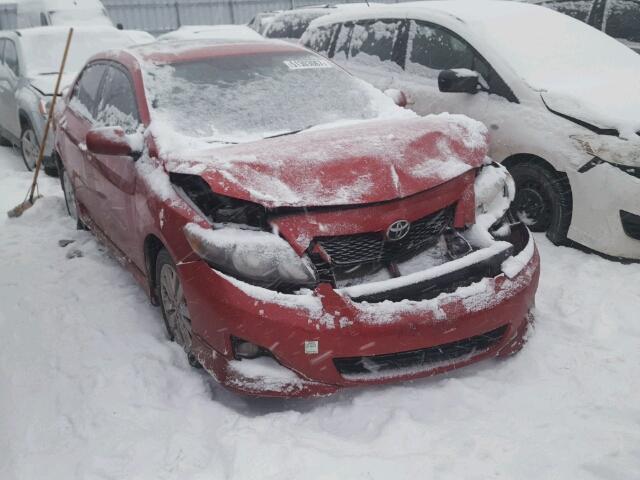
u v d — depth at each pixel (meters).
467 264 3.08
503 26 5.55
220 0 24.73
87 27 9.20
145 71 4.12
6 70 8.73
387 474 2.60
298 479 2.58
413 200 3.13
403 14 6.27
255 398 3.22
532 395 3.13
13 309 4.23
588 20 7.38
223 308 2.89
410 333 2.90
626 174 4.39
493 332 3.21
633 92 4.89
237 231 2.99
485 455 2.71
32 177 7.75
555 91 4.84
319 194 3.00
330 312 2.84
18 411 3.17
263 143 3.43
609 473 2.57
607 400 3.09
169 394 3.24
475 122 3.75
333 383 2.92
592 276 4.32
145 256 3.67
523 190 5.04
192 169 3.15
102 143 3.56
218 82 4.10
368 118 4.05
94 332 3.87
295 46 4.70
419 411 3.02
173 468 2.70
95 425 3.03
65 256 5.09
